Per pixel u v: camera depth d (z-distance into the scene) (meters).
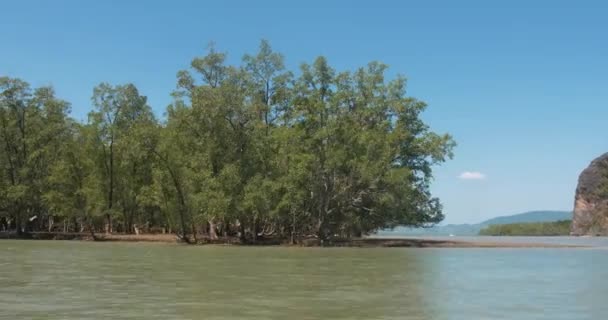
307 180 47.78
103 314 11.97
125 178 60.69
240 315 11.91
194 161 48.41
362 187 49.31
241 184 47.97
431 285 17.53
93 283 17.47
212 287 16.56
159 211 64.19
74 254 32.56
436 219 54.78
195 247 43.22
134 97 60.19
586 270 23.25
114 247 42.03
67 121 62.38
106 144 60.44
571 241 68.06
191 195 48.28
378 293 15.48
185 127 50.00
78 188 58.91
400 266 24.88
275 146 49.34
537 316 12.23
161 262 26.48
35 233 61.34
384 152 47.62
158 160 52.84
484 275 20.89
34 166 61.34
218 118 48.78
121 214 59.66
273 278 19.23
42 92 61.91
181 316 11.77
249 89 51.38
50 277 19.23
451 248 44.38
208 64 51.06
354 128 49.78
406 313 12.40
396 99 53.28
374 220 52.66
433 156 53.00
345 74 51.91
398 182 46.75
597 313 12.59
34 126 61.34
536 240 71.06
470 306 13.43
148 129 52.34
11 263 25.41
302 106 51.16
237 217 48.62
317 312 12.39
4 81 60.00
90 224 58.59
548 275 21.03
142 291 15.56
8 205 61.94
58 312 12.20
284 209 47.03
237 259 28.97
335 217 51.00
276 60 53.16
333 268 23.56
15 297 14.38
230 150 49.38
